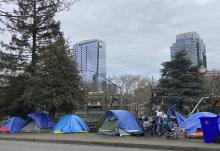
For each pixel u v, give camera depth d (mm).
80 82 35344
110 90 98312
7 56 38750
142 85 101562
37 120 32812
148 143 19859
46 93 33062
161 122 23906
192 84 49094
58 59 34438
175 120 24312
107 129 26719
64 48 35125
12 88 38375
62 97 33656
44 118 33312
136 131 25250
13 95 38375
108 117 26938
